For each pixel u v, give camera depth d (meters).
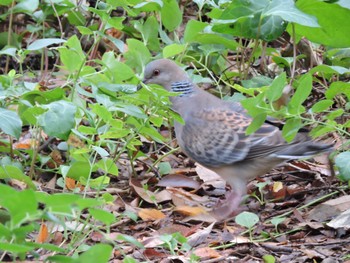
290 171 12.12
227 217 10.69
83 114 11.48
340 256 9.55
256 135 10.63
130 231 10.50
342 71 11.98
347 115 12.95
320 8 11.88
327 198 11.20
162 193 11.46
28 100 11.20
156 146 13.22
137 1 12.43
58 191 11.47
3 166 10.47
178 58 13.20
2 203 6.70
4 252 9.07
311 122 10.01
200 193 11.73
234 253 9.74
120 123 10.14
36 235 10.23
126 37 15.94
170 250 9.59
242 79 13.89
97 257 6.64
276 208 11.11
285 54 14.84
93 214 6.93
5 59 15.85
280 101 11.48
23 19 16.23
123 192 11.63
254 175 10.80
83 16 15.30
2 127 10.06
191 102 11.22
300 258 9.54
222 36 13.44
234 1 12.05
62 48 11.29
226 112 10.99
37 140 12.27
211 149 10.85
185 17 16.41
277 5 11.39
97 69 14.64
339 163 10.05
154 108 10.82
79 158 10.43
